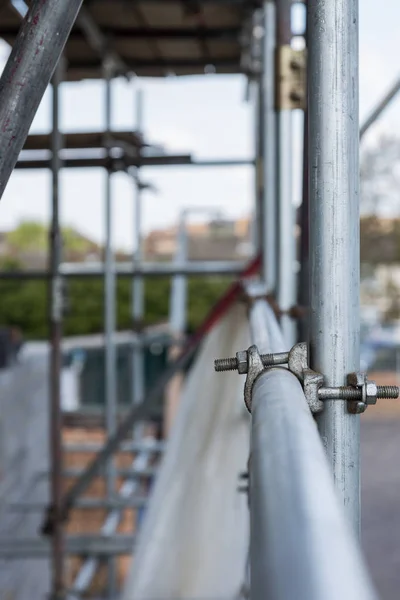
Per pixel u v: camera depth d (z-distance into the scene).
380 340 15.54
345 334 0.88
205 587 2.73
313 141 0.87
